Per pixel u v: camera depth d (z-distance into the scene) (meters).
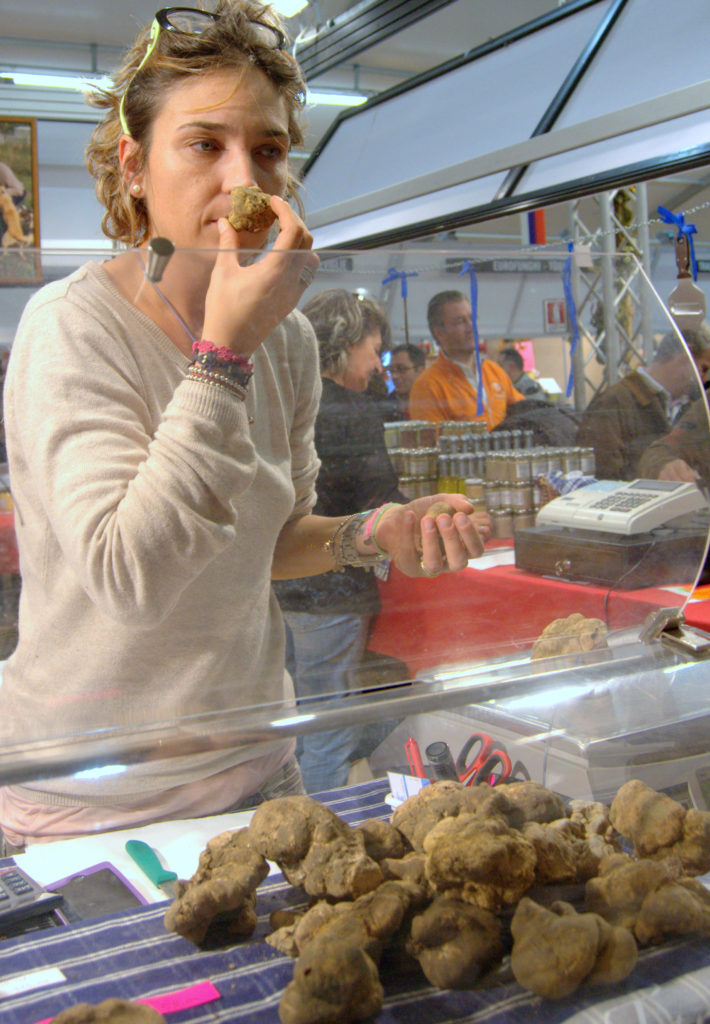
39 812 0.79
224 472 0.81
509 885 0.71
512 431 1.05
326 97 6.40
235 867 0.71
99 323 0.84
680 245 1.97
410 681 0.98
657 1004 0.68
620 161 2.50
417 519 1.00
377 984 0.66
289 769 0.85
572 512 1.05
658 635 1.09
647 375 1.11
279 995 0.66
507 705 0.94
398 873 0.72
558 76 3.01
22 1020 0.62
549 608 1.04
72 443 0.80
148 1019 0.62
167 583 0.82
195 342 0.84
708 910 0.74
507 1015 0.67
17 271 0.86
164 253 0.80
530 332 1.07
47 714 0.82
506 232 6.55
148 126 0.99
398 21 4.18
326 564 0.97
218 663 0.87
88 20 5.41
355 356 0.99
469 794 0.79
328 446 0.99
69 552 0.80
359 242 3.49
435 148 3.40
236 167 0.96
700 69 2.39
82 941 0.70
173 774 0.80
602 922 0.69
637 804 0.81
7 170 4.23
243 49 0.97
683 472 1.10
